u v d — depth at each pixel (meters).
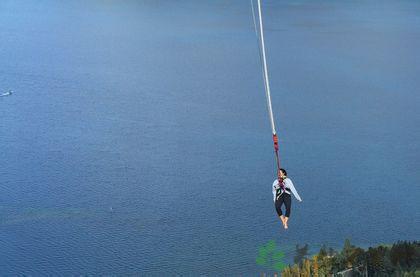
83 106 111.75
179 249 58.84
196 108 112.19
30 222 64.56
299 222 64.62
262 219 65.50
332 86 127.38
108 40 177.50
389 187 74.75
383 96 119.25
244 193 73.06
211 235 61.75
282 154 87.25
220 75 138.75
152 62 151.88
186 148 89.50
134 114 107.31
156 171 80.12
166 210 67.94
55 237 61.56
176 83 131.25
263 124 102.25
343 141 93.00
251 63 151.00
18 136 94.12
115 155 86.00
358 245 59.75
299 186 75.31
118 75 137.75
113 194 72.31
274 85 129.38
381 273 46.56
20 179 76.69
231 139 94.06
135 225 64.19
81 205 69.06
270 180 77.38
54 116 105.19
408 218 66.00
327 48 163.50
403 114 107.56
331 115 107.25
